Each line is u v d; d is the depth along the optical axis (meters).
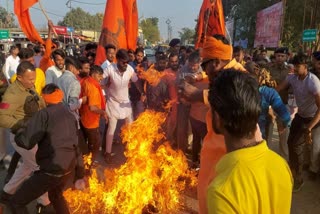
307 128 4.51
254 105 1.30
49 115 3.30
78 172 3.78
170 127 6.10
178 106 5.81
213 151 2.09
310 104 4.52
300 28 20.36
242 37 26.28
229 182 1.27
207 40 2.47
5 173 5.25
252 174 1.30
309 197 4.66
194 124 5.04
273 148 6.55
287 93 5.63
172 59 6.39
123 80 5.76
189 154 6.02
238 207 1.23
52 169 3.30
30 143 3.25
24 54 5.74
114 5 6.82
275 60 6.28
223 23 6.13
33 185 3.33
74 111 4.81
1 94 4.91
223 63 2.41
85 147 5.27
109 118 5.80
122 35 6.96
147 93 6.51
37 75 5.30
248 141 1.37
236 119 1.30
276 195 1.34
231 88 1.32
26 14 6.55
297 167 4.77
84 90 5.09
